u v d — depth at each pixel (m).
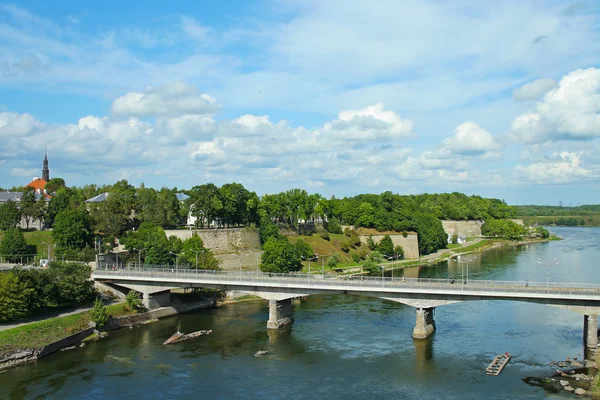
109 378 93.75
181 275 143.75
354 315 142.50
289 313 138.38
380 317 139.75
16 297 115.12
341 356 106.31
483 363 100.94
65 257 167.88
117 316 131.88
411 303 120.38
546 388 87.69
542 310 144.25
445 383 90.69
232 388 89.31
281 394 86.69
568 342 113.38
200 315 145.75
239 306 158.62
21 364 101.00
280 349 111.50
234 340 118.75
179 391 88.00
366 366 100.12
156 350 110.88
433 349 110.19
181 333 120.81
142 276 146.62
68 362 102.44
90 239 186.50
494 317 136.75
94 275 149.50
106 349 111.25
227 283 135.50
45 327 113.88
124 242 185.62
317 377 94.38
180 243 187.25
